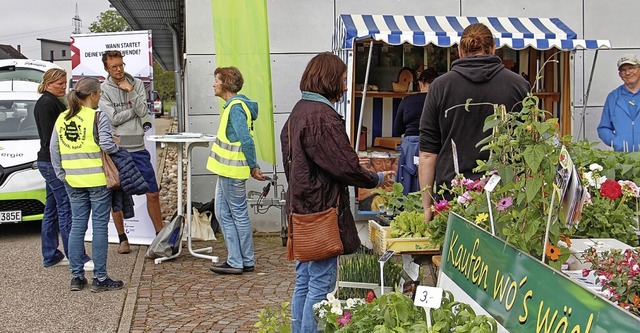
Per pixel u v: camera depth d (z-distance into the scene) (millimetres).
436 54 8062
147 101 7691
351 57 7043
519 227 2742
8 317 5402
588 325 1914
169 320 5250
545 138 2812
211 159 6527
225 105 6387
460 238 2881
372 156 7465
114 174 5855
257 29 6840
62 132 5832
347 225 3760
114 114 7137
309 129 3613
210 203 7988
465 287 2746
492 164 2961
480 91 3854
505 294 2408
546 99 8000
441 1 8398
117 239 7910
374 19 7574
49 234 6949
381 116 8125
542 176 2736
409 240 4215
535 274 2246
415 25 7473
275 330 3955
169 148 20141
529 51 8102
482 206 3086
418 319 2680
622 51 8609
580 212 2533
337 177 3619
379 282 4266
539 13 8484
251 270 6648
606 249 3373
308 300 3789
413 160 6668
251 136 6375
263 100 7031
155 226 7637
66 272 6766
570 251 3035
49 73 6531
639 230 4121
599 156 4812
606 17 8555
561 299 2070
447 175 3945
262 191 8289
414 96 6754
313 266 3789
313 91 3736
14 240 8469
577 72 8547
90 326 5191
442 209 3672
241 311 5441
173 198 11922
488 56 3895
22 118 9328
